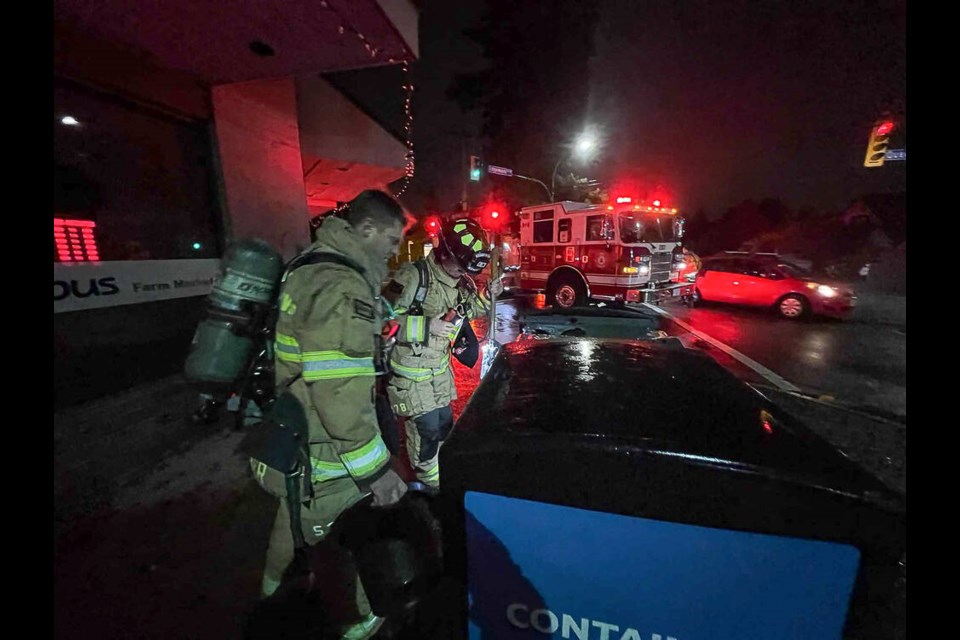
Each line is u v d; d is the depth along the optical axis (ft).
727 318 34.83
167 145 15.60
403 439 12.72
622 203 32.35
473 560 3.90
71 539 7.82
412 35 15.47
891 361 22.74
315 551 7.91
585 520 3.56
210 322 5.45
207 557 7.76
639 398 4.33
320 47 15.10
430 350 8.61
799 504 3.16
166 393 13.52
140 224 14.42
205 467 10.53
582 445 3.46
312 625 6.34
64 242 11.93
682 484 3.32
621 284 32.27
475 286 9.57
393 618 5.26
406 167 37.65
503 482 3.65
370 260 5.26
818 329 31.04
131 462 10.20
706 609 3.47
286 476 5.09
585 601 3.71
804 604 3.30
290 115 21.62
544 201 94.84
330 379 4.64
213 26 13.33
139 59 14.01
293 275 4.98
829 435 13.85
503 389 4.67
